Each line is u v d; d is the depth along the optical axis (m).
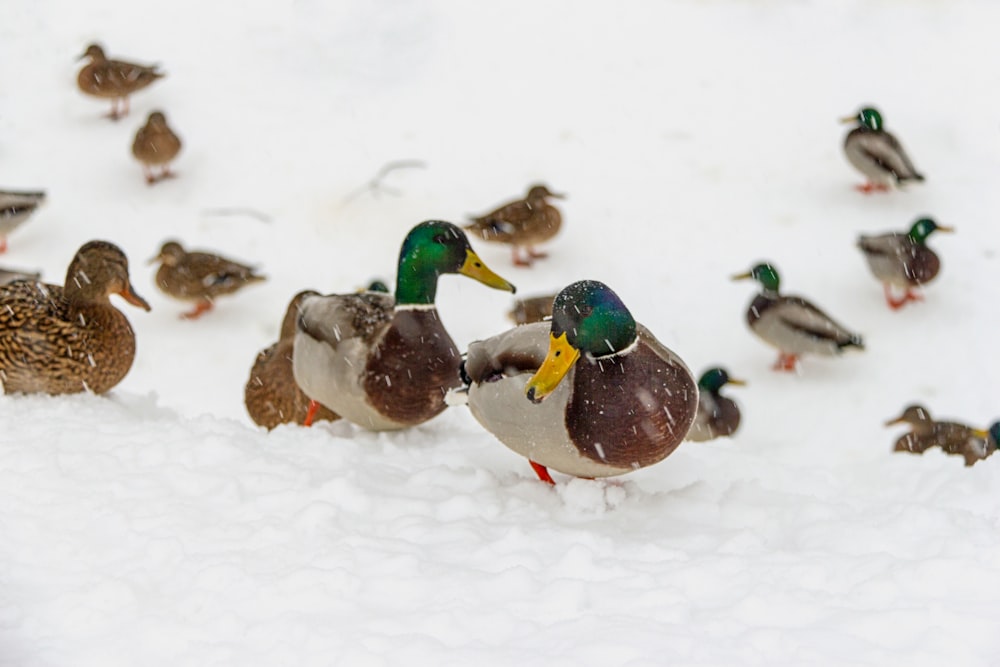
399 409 8.11
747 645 4.96
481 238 17.31
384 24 23.16
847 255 17.59
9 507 6.37
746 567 5.68
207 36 23.16
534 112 21.20
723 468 7.79
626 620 5.20
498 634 5.14
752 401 14.68
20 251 17.62
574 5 23.91
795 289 16.89
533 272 17.38
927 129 20.50
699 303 16.70
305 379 8.48
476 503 6.66
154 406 9.17
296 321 8.80
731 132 20.59
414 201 19.02
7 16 23.64
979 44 22.48
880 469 8.19
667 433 6.48
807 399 14.68
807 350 14.95
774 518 6.69
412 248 8.01
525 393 6.45
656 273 17.34
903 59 22.23
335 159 20.03
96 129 20.72
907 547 6.01
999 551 5.75
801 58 22.41
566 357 6.30
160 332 15.82
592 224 18.48
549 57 22.55
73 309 8.70
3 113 21.05
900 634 5.01
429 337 8.12
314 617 5.28
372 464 7.41
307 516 6.22
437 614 5.22
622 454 6.46
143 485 6.65
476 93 21.70
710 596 5.49
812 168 19.66
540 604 5.36
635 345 6.45
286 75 22.14
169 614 5.33
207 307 16.41
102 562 5.80
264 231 18.22
